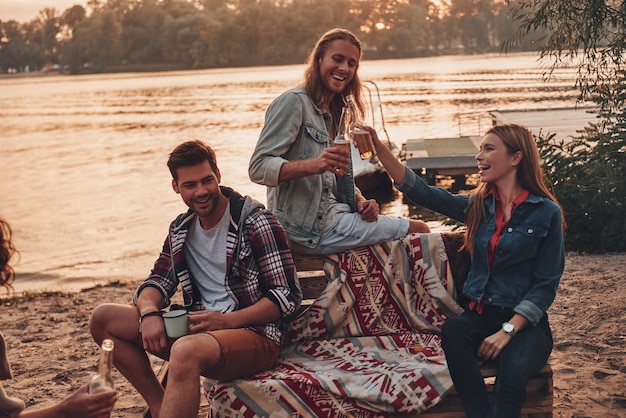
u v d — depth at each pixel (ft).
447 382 11.30
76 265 40.29
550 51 28.76
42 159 95.96
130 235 48.80
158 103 191.93
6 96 278.05
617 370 14.93
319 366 12.04
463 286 12.71
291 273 11.86
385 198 55.31
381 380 11.28
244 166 77.36
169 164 11.65
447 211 12.73
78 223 53.72
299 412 11.02
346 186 13.37
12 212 59.57
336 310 12.88
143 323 11.39
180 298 24.18
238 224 11.85
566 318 18.39
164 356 11.42
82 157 96.27
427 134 89.61
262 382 11.06
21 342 20.16
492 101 130.41
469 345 11.29
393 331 13.02
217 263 12.05
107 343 8.30
